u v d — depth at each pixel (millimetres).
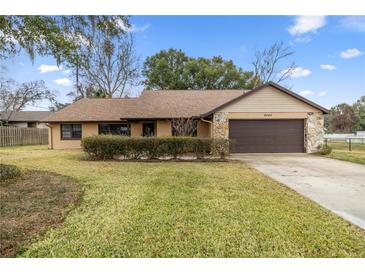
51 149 18562
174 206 5133
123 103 21141
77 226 4152
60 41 7691
